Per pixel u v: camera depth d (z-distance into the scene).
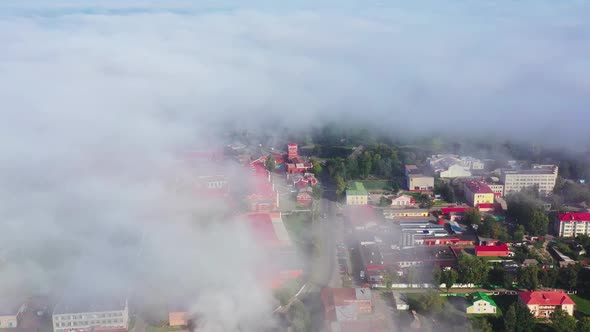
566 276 118.69
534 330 103.06
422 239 145.88
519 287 119.75
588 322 99.62
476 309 109.69
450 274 117.62
